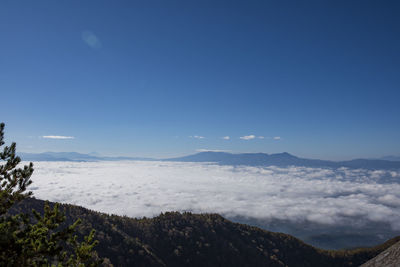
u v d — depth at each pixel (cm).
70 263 741
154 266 7525
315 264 11519
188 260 9250
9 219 729
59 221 749
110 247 7406
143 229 10425
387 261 420
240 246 11319
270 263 10606
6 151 772
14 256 680
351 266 11369
